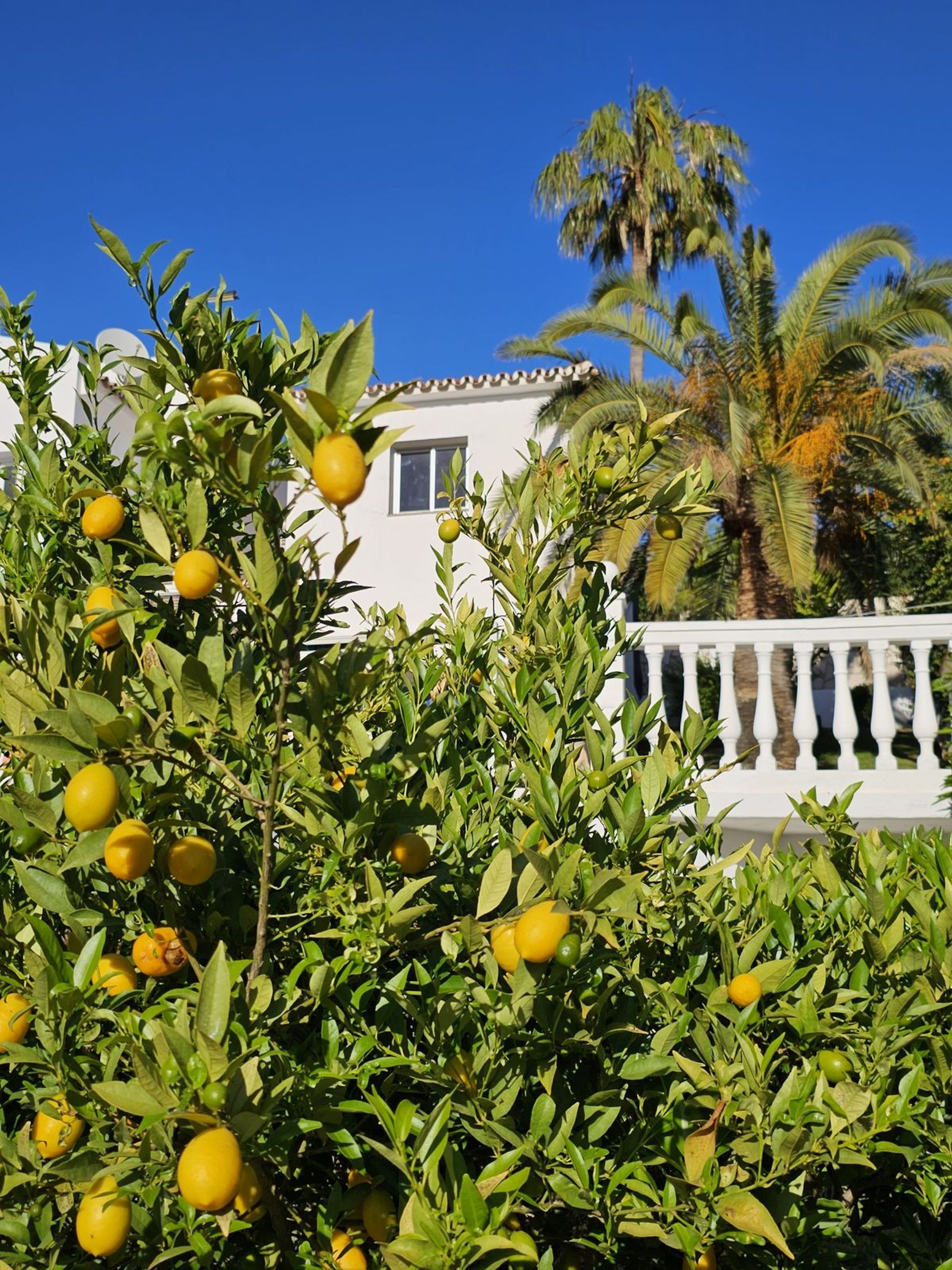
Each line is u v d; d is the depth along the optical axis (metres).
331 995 1.46
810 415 15.82
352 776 1.41
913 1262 1.88
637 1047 1.69
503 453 16.27
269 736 1.49
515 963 1.30
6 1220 1.27
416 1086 1.55
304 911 1.45
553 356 16.84
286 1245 1.35
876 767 7.98
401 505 16.78
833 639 8.15
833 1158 1.44
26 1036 1.41
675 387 15.90
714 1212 1.34
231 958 1.59
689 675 8.34
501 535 2.49
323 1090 1.32
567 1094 1.62
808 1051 1.72
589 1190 1.37
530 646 2.19
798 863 2.41
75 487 1.94
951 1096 1.80
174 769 1.46
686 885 1.73
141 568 1.51
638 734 1.93
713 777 1.84
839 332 14.71
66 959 1.34
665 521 2.16
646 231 27.06
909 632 8.00
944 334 14.20
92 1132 1.21
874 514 18.67
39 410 2.07
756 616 16.09
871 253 14.35
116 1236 1.15
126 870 1.24
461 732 2.38
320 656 1.51
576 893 1.33
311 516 1.70
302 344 1.73
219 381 1.42
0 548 1.91
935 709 8.31
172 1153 1.12
